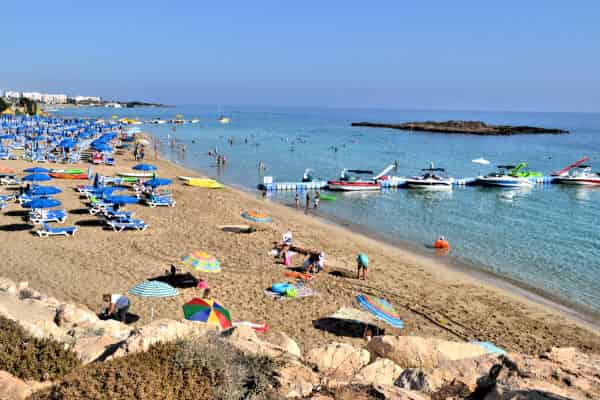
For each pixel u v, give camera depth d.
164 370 7.04
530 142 119.31
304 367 7.78
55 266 20.78
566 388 6.59
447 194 50.19
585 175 59.44
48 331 9.77
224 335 9.08
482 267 26.23
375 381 7.76
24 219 28.09
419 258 27.25
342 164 69.75
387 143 108.12
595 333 18.31
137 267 21.41
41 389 6.95
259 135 118.25
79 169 46.91
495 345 16.59
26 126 83.81
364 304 16.73
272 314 17.59
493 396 6.55
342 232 32.28
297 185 49.00
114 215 28.27
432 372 7.52
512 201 47.03
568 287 23.64
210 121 184.50
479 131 149.50
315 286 20.92
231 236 27.95
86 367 7.30
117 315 15.61
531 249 30.02
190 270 21.55
